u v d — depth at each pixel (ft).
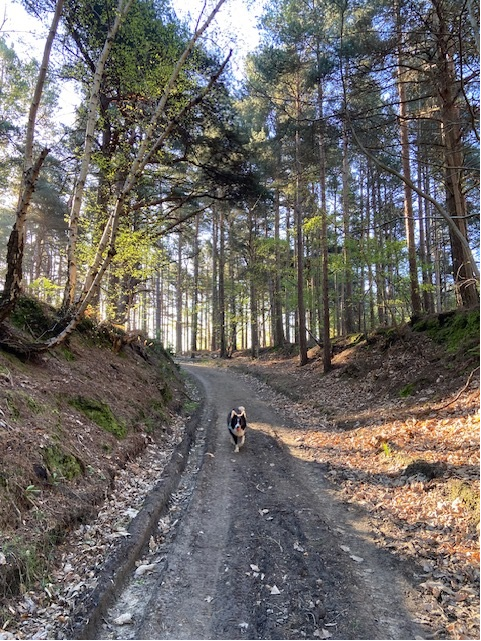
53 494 14.94
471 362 32.22
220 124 41.19
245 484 22.72
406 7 30.60
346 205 63.16
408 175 47.70
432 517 17.06
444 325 41.09
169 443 29.09
